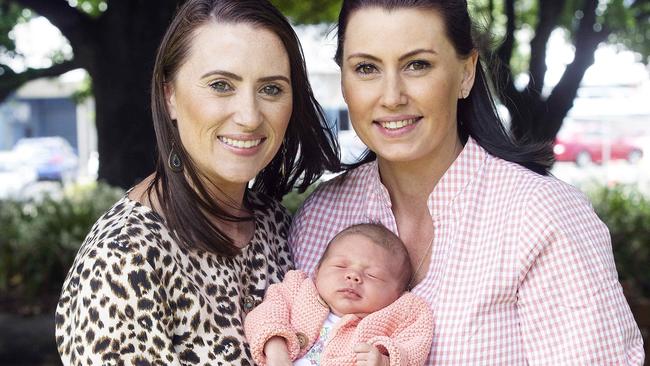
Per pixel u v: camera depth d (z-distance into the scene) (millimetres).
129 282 2088
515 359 2303
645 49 12672
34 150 26453
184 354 2203
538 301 2271
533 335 2287
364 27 2393
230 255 2334
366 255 2525
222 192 2436
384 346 2324
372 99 2424
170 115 2361
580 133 24766
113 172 7918
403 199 2652
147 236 2160
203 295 2252
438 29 2377
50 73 9328
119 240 2119
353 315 2496
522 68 12234
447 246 2457
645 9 8266
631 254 7039
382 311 2447
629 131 27125
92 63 7855
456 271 2385
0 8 9805
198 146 2318
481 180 2467
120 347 2072
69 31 7770
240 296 2396
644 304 6152
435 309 2377
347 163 2879
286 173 2809
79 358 2084
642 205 8008
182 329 2203
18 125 35906
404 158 2451
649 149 24453
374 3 2379
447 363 2324
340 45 2551
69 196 8719
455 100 2484
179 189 2291
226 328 2287
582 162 24406
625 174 21719
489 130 2639
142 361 2092
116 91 7789
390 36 2359
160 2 7676
